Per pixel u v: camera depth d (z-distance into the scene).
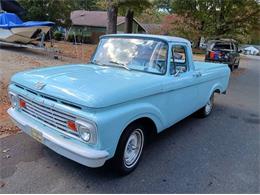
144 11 18.44
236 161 4.29
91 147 2.99
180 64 4.72
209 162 4.19
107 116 2.98
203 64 6.84
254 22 21.78
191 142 4.95
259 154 4.61
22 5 27.39
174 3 22.52
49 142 3.25
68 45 23.73
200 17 22.23
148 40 4.50
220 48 17.61
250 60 35.53
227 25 22.05
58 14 29.44
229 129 5.84
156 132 4.07
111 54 4.73
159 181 3.55
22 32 15.49
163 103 4.07
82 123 2.95
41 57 13.62
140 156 3.89
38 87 3.38
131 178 3.58
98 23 41.16
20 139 4.47
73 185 3.33
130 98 3.32
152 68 4.26
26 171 3.56
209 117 6.68
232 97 9.49
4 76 8.34
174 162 4.10
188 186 3.49
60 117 3.17
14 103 3.94
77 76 3.67
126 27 19.56
